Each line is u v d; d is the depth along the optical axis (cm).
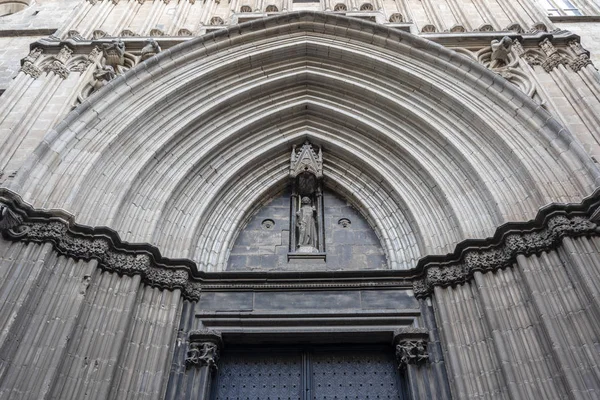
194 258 1016
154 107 1070
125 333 805
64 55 1127
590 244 775
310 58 1259
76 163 912
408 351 866
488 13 1384
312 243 1091
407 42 1184
